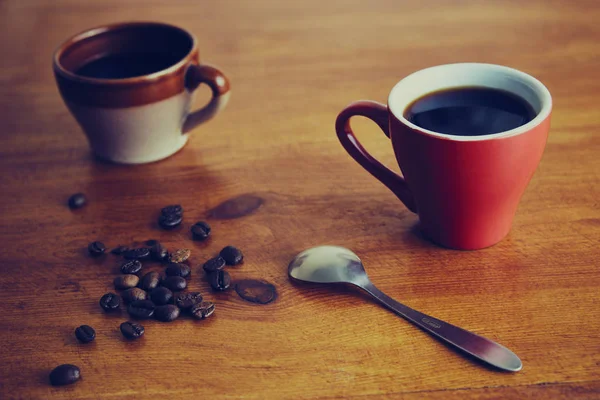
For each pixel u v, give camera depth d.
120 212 0.54
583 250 0.49
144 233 0.53
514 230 0.51
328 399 0.44
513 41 0.66
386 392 0.44
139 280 0.50
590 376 0.43
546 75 0.62
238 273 0.50
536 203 0.52
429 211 0.49
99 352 0.46
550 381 0.43
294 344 0.46
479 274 0.48
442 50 0.66
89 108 0.56
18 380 0.45
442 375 0.44
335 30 0.70
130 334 0.46
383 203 0.53
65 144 0.60
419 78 0.50
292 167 0.57
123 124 0.56
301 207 0.54
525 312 0.46
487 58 0.64
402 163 0.49
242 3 0.76
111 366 0.46
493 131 0.47
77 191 0.56
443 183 0.47
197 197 0.55
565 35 0.66
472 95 0.50
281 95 0.63
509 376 0.44
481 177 0.46
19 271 0.51
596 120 0.57
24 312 0.49
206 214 0.54
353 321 0.47
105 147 0.58
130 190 0.56
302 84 0.64
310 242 0.51
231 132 0.60
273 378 0.45
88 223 0.54
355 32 0.70
